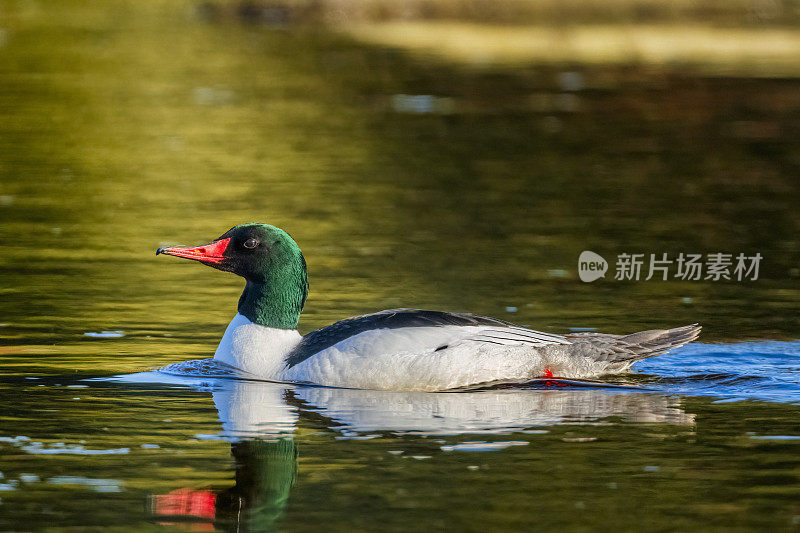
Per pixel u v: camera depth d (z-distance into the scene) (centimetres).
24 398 1075
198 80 3666
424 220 2000
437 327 1147
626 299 1509
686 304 1482
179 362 1212
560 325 1377
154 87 3534
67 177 2361
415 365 1118
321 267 1673
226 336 1210
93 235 1875
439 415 1035
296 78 3691
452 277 1622
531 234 1895
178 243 1825
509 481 870
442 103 3253
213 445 946
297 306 1202
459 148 2672
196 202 2139
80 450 935
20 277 1599
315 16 5278
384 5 5284
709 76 3666
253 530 782
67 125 2941
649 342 1170
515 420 1018
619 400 1088
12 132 2836
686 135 2816
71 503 829
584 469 895
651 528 788
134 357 1229
